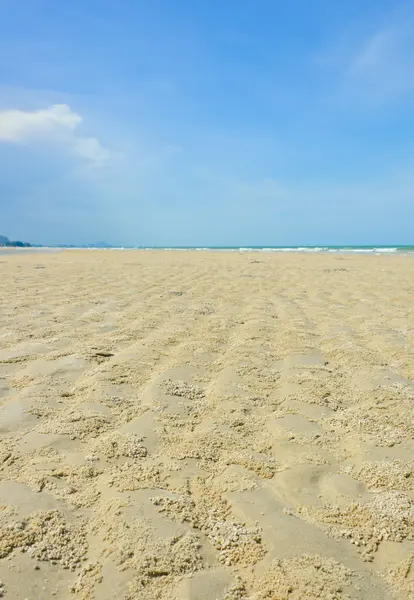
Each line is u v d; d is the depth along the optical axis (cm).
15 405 402
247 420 387
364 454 333
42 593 212
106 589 213
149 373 489
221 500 279
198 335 642
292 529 253
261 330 671
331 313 816
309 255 2994
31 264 2020
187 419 388
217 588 215
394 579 223
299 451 338
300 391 445
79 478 298
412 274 1492
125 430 362
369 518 264
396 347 589
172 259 2495
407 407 412
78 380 470
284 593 212
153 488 288
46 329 668
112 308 838
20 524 251
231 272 1581
